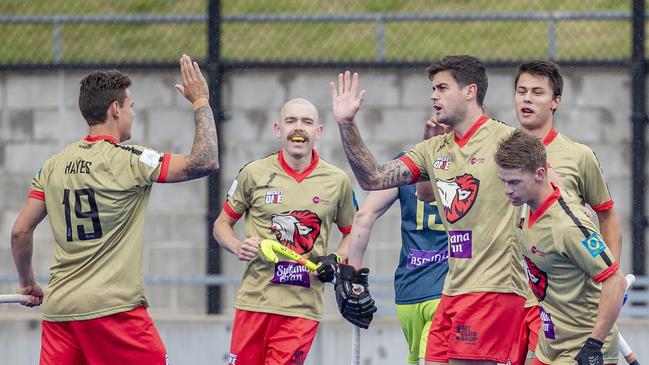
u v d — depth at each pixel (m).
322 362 31.56
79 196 19.89
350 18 36.47
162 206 35.16
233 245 24.14
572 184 21.52
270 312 23.80
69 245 20.00
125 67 35.00
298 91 34.81
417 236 24.44
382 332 31.59
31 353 32.28
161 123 35.12
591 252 18.02
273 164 24.31
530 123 21.97
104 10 42.81
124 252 20.03
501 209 19.67
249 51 39.25
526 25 40.38
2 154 35.75
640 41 33.31
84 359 20.52
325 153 34.88
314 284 23.92
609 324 18.03
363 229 24.34
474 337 19.77
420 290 24.38
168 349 32.06
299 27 40.16
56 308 20.00
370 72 34.75
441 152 20.28
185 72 19.97
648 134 33.47
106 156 19.94
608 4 41.06
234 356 24.31
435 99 20.11
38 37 39.69
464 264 19.91
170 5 42.38
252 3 42.97
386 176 20.47
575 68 34.28
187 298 35.28
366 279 23.05
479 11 41.59
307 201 23.97
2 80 35.69
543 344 19.91
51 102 35.66
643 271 32.91
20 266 20.92
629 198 34.06
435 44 40.19
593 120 34.25
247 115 34.78
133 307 20.06
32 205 20.30
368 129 34.78
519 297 19.94
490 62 34.16
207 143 19.80
